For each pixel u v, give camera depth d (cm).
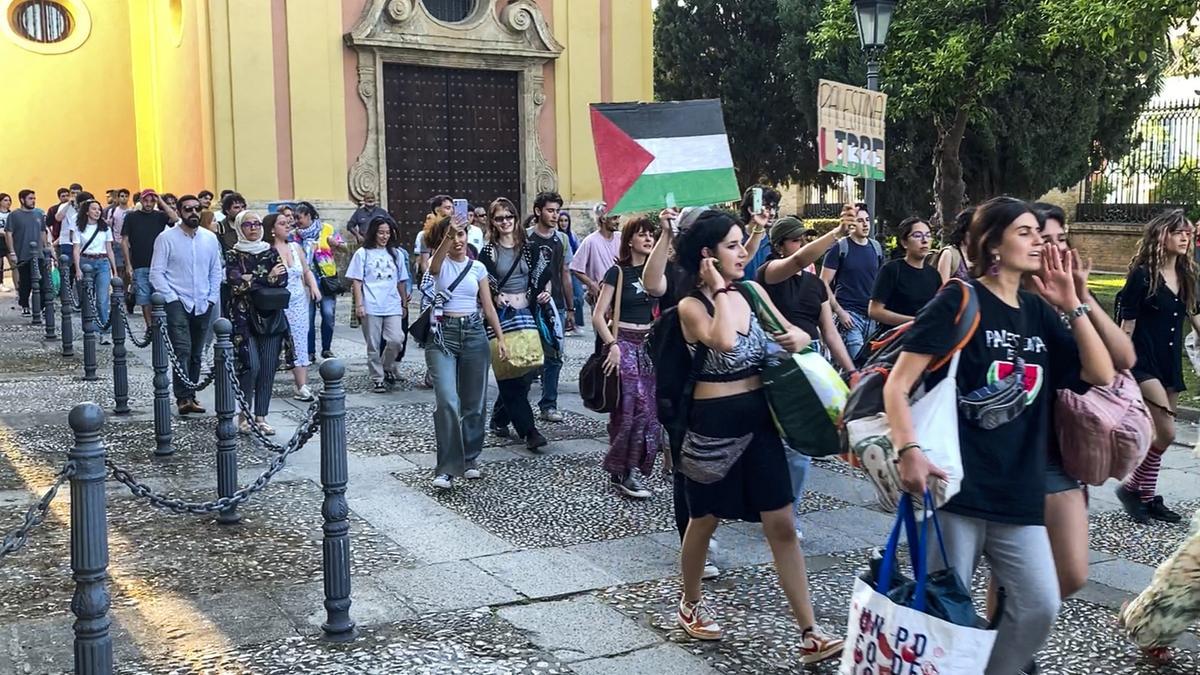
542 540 593
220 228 1057
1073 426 365
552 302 870
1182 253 645
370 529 612
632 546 582
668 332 429
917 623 316
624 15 2094
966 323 335
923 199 2198
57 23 2305
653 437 669
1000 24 1565
